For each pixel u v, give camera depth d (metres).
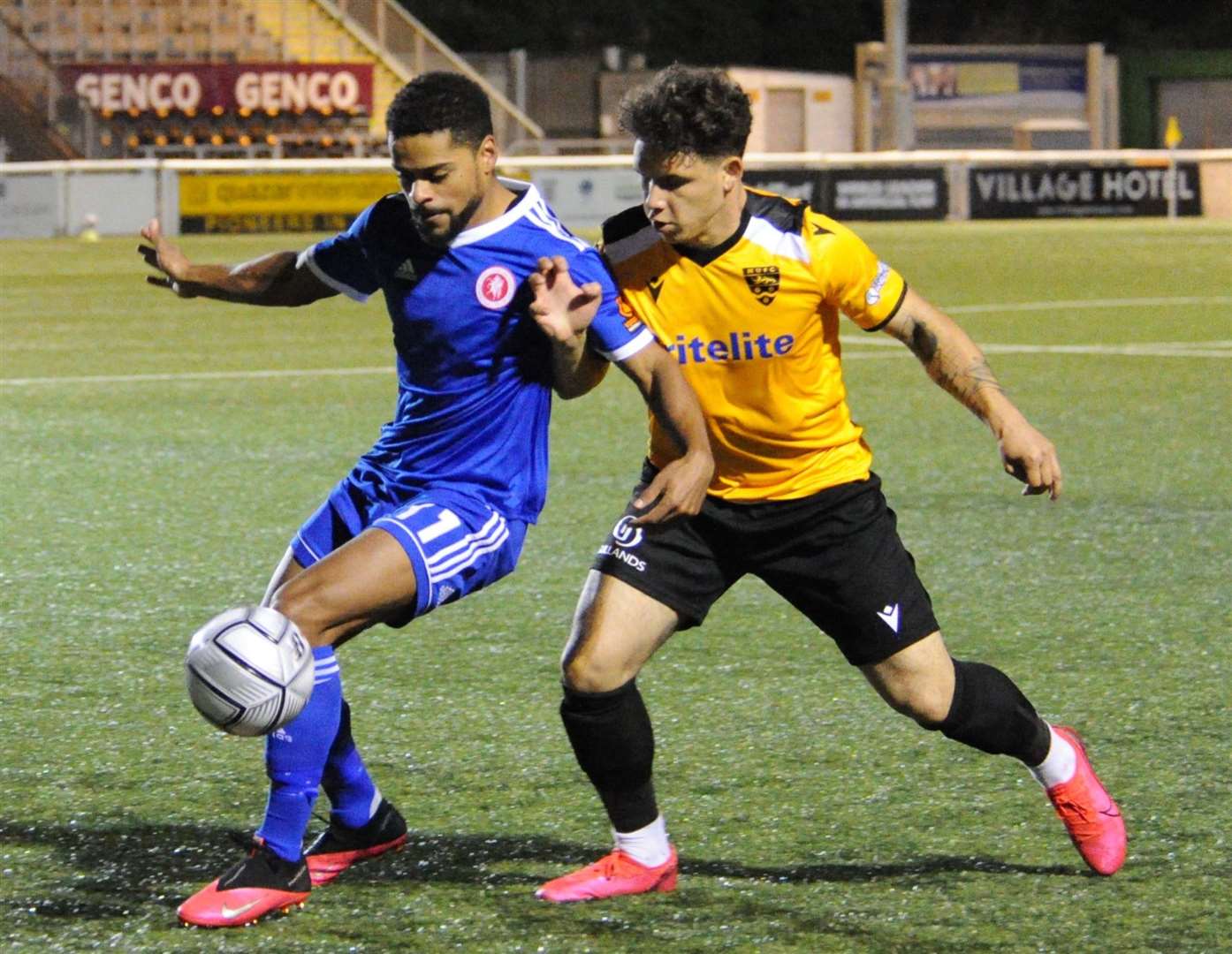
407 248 8.41
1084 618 14.18
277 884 8.16
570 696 8.37
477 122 8.04
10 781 10.20
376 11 90.69
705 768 10.46
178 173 72.31
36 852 9.05
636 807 8.46
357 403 26.88
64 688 12.13
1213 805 9.78
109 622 13.97
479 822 9.57
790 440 8.41
